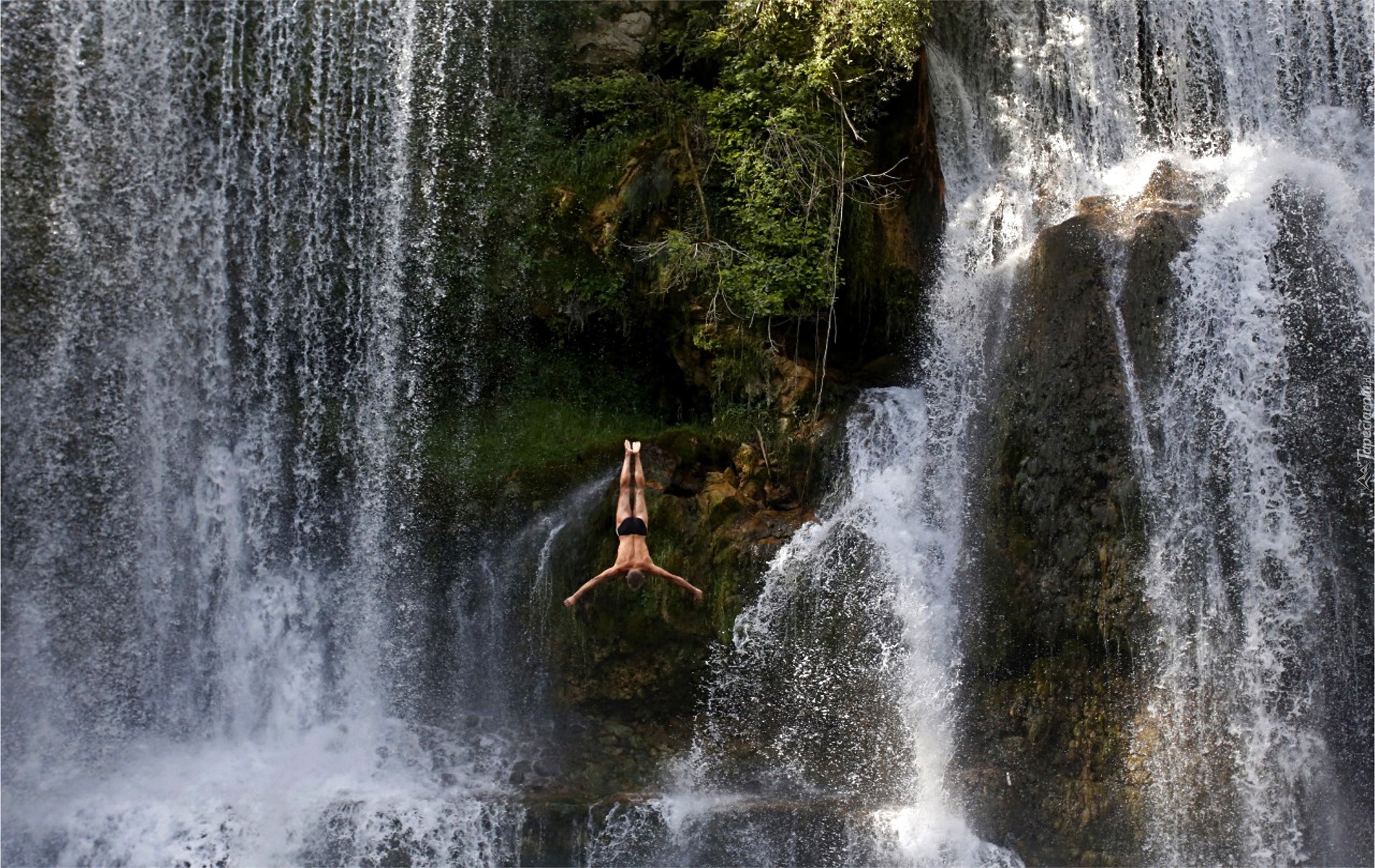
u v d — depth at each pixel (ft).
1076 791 39.55
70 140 45.16
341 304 49.19
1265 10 53.98
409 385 49.57
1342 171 48.14
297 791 40.93
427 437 49.11
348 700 46.11
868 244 50.88
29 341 43.96
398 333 49.83
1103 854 39.09
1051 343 43.19
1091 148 55.06
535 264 51.13
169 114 46.98
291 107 48.85
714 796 41.93
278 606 46.57
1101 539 40.01
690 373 50.42
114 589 44.39
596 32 55.83
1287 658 39.22
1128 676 39.24
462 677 46.26
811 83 49.39
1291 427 40.96
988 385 45.96
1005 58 57.52
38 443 43.78
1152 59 55.47
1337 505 40.16
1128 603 39.19
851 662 42.50
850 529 43.98
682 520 44.52
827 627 42.83
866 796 41.42
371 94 50.34
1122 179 53.36
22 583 42.80
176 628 45.24
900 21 48.78
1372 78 51.88
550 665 45.42
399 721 45.85
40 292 44.32
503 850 39.40
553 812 39.78
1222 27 54.54
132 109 46.37
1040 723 40.22
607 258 50.85
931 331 50.75
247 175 48.06
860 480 46.11
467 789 41.75
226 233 47.70
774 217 49.24
